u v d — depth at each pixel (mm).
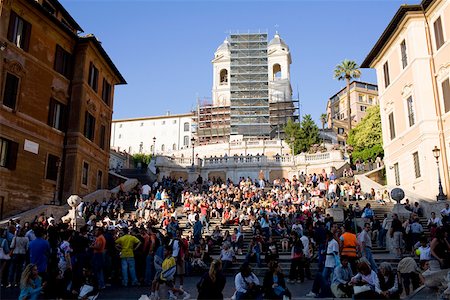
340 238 13289
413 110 27453
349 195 30266
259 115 78562
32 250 11422
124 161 67188
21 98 23734
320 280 11344
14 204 22609
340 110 99875
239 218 25047
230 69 84562
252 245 17422
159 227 23031
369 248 13938
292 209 25969
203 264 17000
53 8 30453
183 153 70312
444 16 25484
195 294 12711
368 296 8430
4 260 12977
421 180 26062
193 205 27188
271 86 84000
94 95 30875
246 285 9453
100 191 29672
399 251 17141
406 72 28359
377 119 52781
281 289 9336
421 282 10773
